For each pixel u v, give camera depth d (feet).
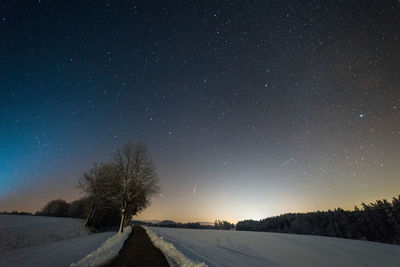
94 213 142.51
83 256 39.88
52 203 245.45
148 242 61.98
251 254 83.35
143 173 113.19
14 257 41.75
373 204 228.84
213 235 155.02
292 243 139.23
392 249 132.98
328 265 80.59
